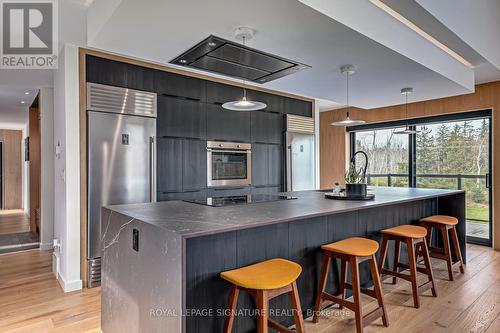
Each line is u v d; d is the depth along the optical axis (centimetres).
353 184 285
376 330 222
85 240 305
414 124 536
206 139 395
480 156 470
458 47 312
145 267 165
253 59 250
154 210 208
